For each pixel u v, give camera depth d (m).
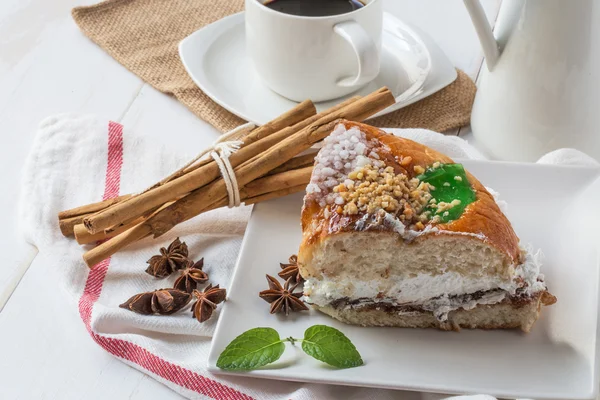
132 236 0.62
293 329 0.58
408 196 0.58
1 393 0.57
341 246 0.57
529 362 0.56
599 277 0.58
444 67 0.73
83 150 0.70
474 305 0.57
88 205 0.65
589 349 0.55
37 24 0.82
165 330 0.59
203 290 0.61
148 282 0.62
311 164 0.65
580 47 0.61
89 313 0.59
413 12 0.82
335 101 0.72
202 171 0.63
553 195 0.63
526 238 0.62
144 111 0.74
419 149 0.61
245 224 0.66
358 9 0.69
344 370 0.55
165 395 0.57
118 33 0.80
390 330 0.58
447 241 0.56
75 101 0.75
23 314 0.61
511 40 0.63
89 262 0.62
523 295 0.57
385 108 0.67
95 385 0.57
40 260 0.64
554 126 0.64
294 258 0.61
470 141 0.71
